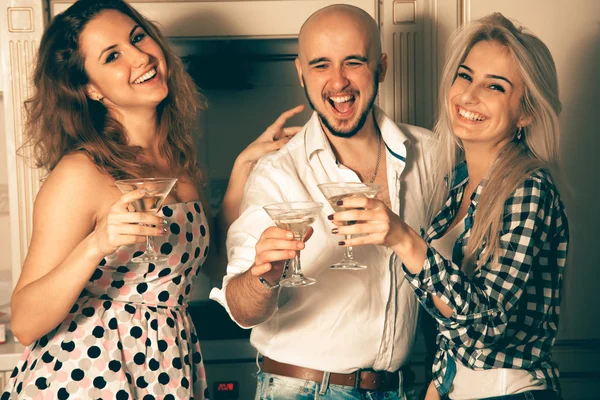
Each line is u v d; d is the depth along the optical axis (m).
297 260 1.36
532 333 1.33
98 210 1.47
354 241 1.20
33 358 1.45
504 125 1.39
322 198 1.62
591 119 2.18
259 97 2.24
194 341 1.61
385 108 2.15
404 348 1.60
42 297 1.34
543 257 1.34
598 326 2.22
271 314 1.46
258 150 1.81
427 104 2.15
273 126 1.83
